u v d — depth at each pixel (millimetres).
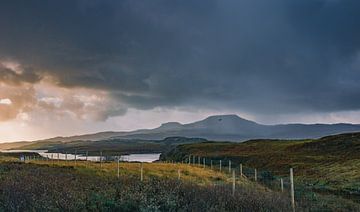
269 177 54812
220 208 15258
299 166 73062
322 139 102625
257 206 17000
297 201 26406
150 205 13805
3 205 12352
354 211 27125
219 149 118125
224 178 42844
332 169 65812
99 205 13750
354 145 88375
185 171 46312
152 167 47094
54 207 12594
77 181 20375
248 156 93938
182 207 14680
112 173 36750
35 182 18156
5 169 29609
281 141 129750
